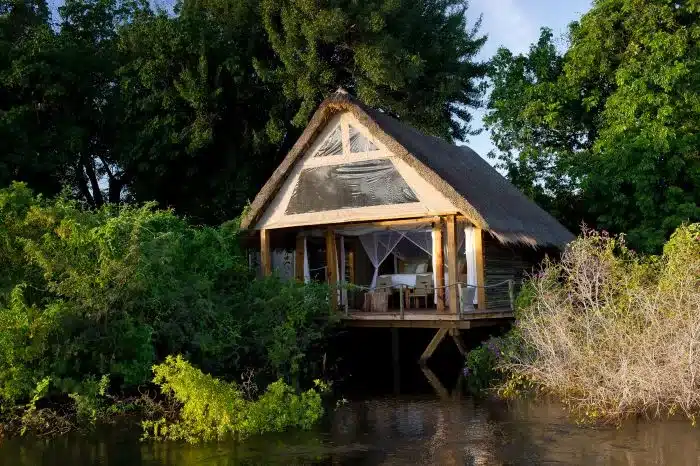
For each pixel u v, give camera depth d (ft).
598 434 35.47
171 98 86.43
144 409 42.86
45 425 39.91
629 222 87.25
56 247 44.14
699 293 40.01
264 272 65.05
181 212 95.50
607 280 46.19
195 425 37.58
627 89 84.23
